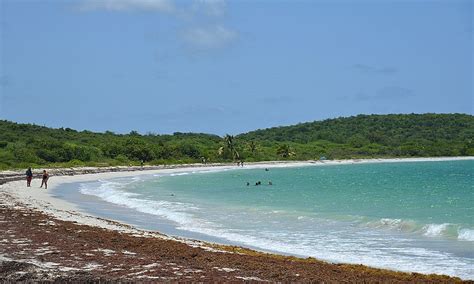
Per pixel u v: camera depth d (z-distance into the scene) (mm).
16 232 25438
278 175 109125
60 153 119188
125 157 136250
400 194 61375
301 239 27891
